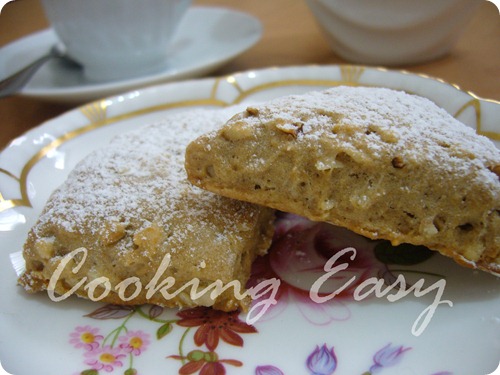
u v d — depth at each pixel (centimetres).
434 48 31
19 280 20
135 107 28
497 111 22
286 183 18
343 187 18
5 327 18
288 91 28
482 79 28
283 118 18
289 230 22
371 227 18
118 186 20
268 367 17
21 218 22
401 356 17
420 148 18
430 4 28
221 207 19
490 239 17
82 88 29
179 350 18
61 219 19
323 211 18
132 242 19
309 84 28
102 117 28
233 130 18
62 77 33
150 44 32
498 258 18
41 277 19
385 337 17
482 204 17
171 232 19
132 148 22
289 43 37
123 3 29
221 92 29
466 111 23
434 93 25
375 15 29
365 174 18
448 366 16
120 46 31
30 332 18
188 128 23
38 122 30
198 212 19
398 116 19
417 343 17
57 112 31
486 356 16
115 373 17
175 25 33
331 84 28
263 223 21
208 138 19
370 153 17
